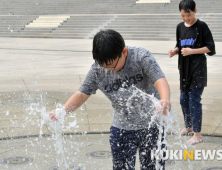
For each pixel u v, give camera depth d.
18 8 32.91
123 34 23.67
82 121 4.88
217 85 7.27
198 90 3.85
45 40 22.61
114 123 2.31
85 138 4.19
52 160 3.49
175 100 5.96
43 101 6.01
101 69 2.17
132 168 2.30
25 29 26.55
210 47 3.67
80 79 8.20
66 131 4.44
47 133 4.37
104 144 3.97
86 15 28.83
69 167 3.31
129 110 2.19
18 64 10.98
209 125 4.64
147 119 2.20
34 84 7.57
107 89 2.21
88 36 24.30
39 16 29.30
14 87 7.24
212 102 5.85
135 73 2.12
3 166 3.33
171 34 22.98
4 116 5.09
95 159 3.52
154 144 2.21
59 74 8.94
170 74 8.74
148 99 2.18
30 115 5.15
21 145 3.94
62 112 2.28
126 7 30.86
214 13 26.00
